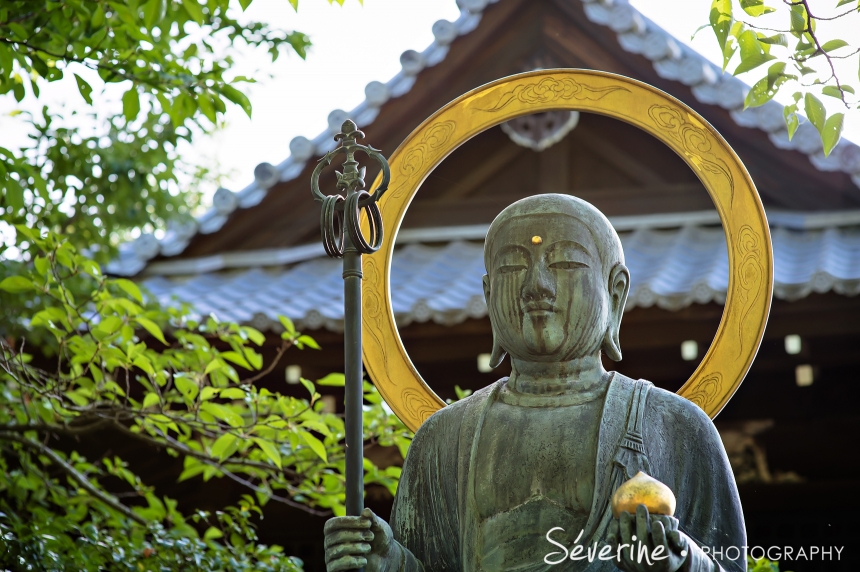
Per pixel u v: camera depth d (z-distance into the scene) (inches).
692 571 126.8
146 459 393.7
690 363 359.9
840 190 407.2
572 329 148.2
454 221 444.8
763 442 379.6
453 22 429.4
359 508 136.6
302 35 285.9
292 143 440.8
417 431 155.6
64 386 271.4
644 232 428.1
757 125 406.0
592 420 145.4
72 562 255.9
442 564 149.1
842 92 201.9
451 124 174.1
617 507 125.2
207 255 444.8
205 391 257.6
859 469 374.6
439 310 354.9
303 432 247.8
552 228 150.9
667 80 411.5
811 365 362.0
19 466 323.0
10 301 323.6
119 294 334.6
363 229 171.8
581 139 438.9
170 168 358.9
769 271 159.6
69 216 356.5
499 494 142.9
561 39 424.2
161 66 250.4
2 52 236.2
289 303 389.1
